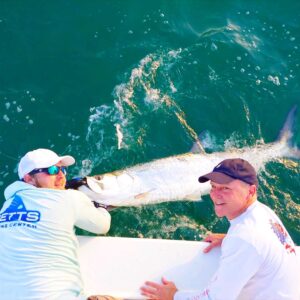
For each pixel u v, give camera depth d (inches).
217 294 98.0
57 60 198.7
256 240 95.7
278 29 212.7
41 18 209.9
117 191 156.3
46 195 116.7
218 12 215.9
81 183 150.2
